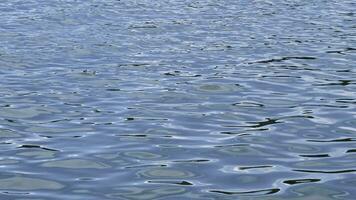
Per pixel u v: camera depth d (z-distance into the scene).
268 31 29.80
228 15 34.66
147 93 18.72
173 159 13.38
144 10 35.94
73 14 33.69
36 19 31.86
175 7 37.47
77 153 13.74
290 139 14.69
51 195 11.48
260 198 11.34
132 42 26.72
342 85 19.75
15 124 15.82
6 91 18.84
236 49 25.48
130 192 11.60
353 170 12.71
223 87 19.44
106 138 14.73
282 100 18.02
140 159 13.37
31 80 20.17
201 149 14.00
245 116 16.48
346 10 36.84
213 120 16.12
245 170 12.77
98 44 26.11
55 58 23.39
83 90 19.06
